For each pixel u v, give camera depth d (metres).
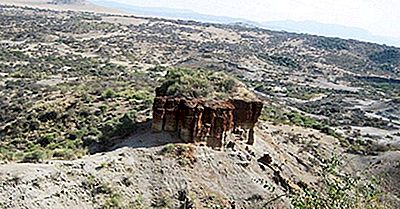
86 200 37.50
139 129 51.03
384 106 166.12
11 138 61.12
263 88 165.00
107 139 52.19
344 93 187.25
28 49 170.88
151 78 130.12
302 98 163.88
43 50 172.25
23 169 37.84
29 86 102.12
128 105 70.38
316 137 75.06
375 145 84.38
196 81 51.28
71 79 119.25
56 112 66.62
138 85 101.19
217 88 53.50
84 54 175.50
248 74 191.50
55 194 36.66
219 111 46.28
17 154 48.84
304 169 53.28
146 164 42.66
